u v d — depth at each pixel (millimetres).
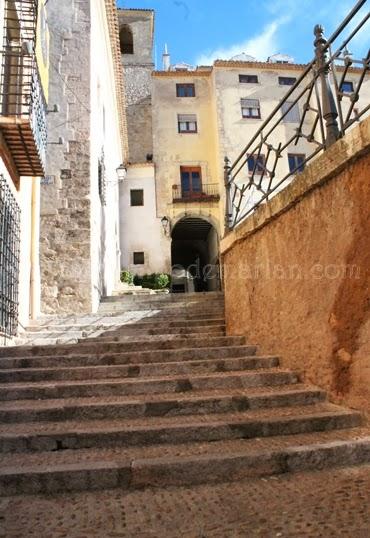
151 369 5219
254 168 6188
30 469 2914
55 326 7922
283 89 24969
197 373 5234
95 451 3371
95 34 12766
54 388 4523
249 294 6379
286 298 5250
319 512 2477
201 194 23922
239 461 3049
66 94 11695
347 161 3945
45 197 11086
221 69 24859
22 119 5871
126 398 4406
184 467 2982
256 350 5945
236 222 7062
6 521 2467
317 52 4547
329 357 4328
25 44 6266
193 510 2566
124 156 24078
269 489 2836
